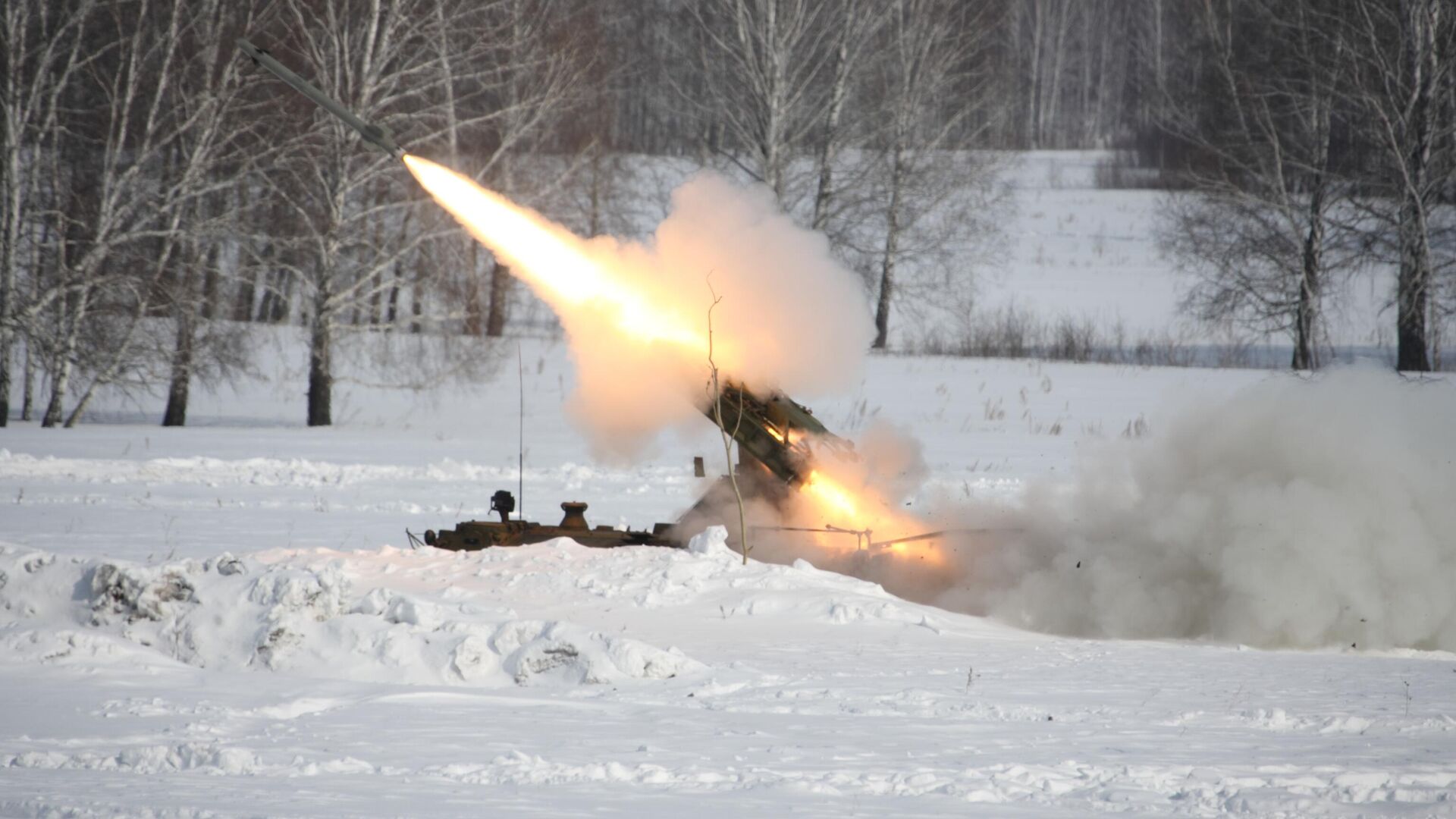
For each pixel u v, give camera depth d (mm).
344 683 25641
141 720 22188
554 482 64188
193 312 89875
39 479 62344
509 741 20828
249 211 93188
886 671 27328
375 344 101938
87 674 25750
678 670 26438
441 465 67688
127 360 89875
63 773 18812
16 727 21625
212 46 88438
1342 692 25562
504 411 96250
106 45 90188
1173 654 30172
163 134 91438
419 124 94250
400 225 95875
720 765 19375
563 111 97812
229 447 77438
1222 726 22391
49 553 30016
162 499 57000
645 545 40656
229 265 96875
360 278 95438
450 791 17734
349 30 92625
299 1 91375
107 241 87375
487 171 95375
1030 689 25641
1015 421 88375
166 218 91312
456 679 26219
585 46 100812
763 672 27016
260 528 49562
